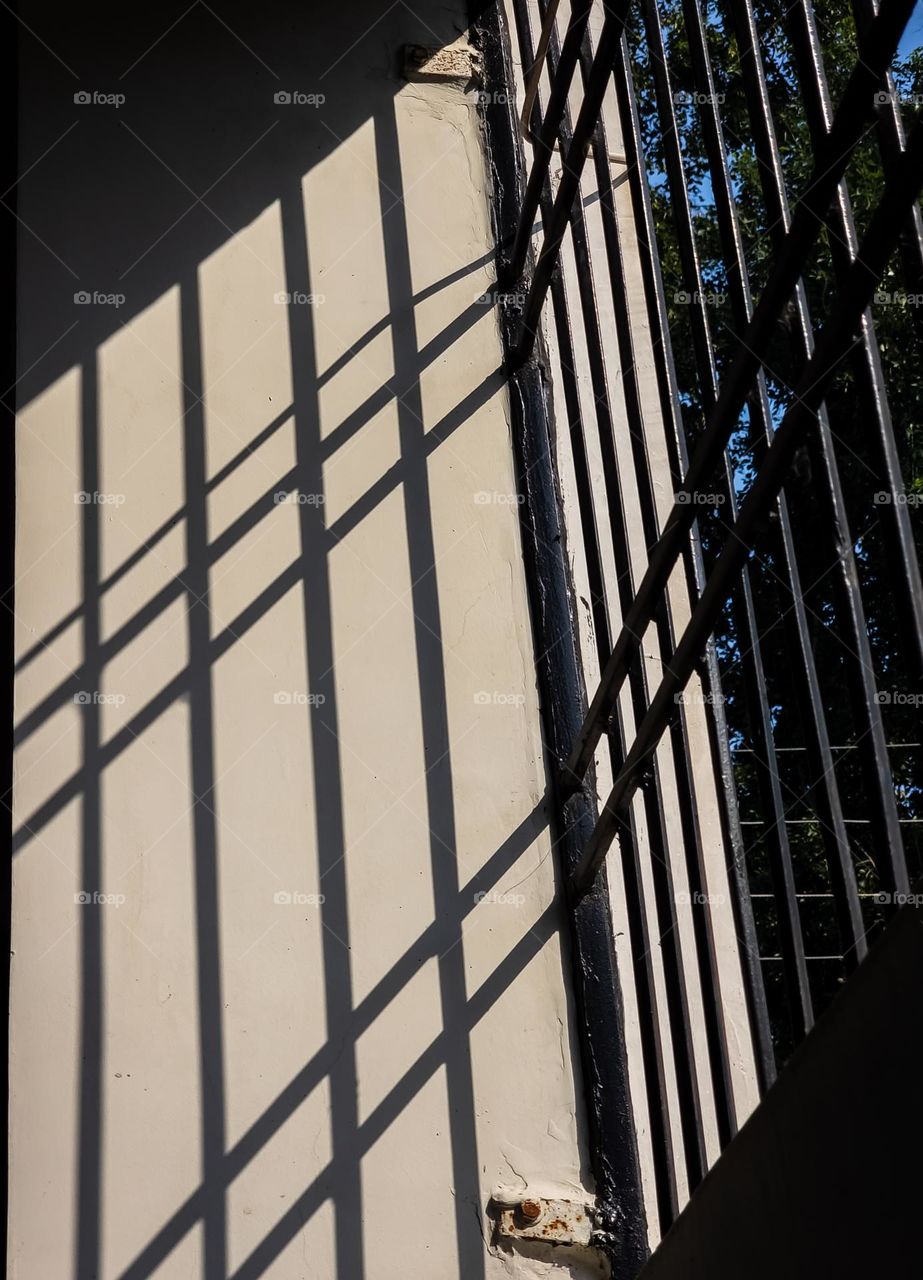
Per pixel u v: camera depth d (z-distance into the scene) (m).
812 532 5.17
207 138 2.94
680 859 3.04
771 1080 1.59
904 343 4.51
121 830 2.40
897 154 1.17
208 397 2.74
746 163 5.94
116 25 2.99
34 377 2.67
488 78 3.17
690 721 3.18
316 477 2.73
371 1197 2.26
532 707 2.69
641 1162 2.50
